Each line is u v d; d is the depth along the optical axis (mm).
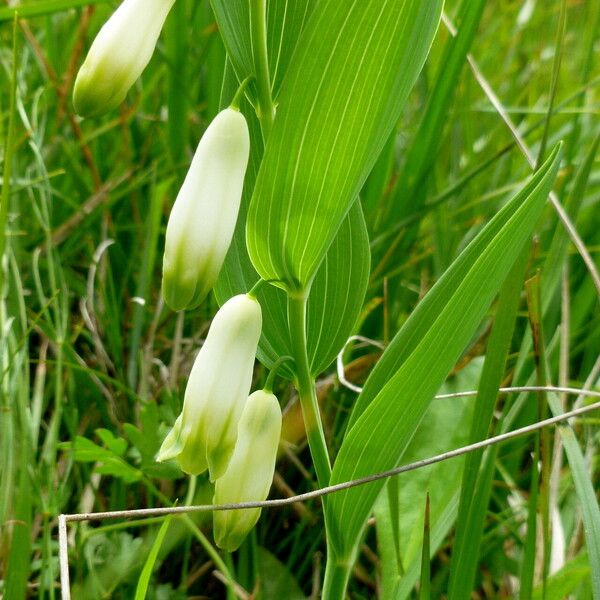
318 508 166
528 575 130
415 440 156
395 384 115
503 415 141
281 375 130
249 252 117
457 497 145
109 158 242
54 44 242
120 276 213
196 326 197
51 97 239
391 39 104
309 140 109
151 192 204
